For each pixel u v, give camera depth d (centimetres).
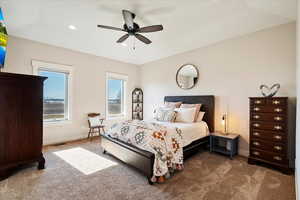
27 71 333
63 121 388
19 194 175
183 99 407
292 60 251
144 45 372
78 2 212
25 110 224
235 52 319
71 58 400
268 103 244
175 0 207
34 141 232
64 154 300
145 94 542
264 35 281
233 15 241
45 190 183
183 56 420
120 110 526
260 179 211
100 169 239
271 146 241
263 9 222
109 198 170
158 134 221
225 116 329
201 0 207
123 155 246
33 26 279
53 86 380
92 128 416
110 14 241
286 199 169
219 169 242
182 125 300
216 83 349
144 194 178
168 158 215
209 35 314
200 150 334
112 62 489
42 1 209
